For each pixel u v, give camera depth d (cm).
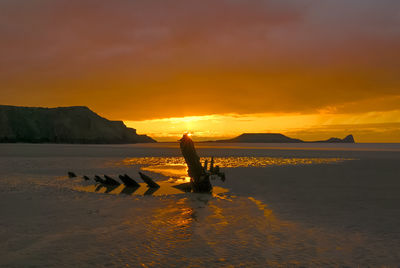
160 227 982
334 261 697
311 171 2761
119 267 668
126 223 1030
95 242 831
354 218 1090
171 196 1581
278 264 681
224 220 1073
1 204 1332
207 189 1712
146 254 744
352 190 1711
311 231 930
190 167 1723
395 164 3534
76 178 2277
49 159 4291
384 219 1074
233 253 749
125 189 1806
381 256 725
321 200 1433
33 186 1864
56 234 903
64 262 695
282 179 2209
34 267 670
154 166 3391
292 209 1247
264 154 6084
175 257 724
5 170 2773
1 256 732
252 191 1709
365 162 3859
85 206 1314
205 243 823
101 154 5759
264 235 892
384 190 1706
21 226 988
